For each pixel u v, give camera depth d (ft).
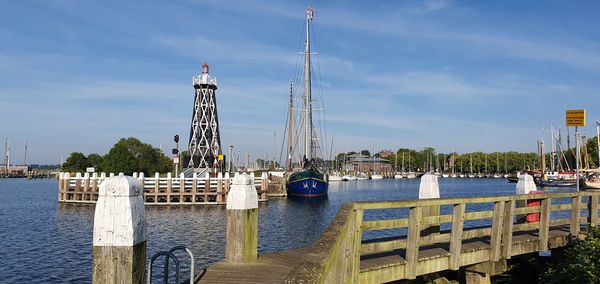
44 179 609.42
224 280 30.83
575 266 35.91
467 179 589.73
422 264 31.86
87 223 114.62
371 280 28.60
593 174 266.36
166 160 357.61
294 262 35.86
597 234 40.52
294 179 210.38
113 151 307.78
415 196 241.96
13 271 63.00
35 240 88.69
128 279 16.25
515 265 45.60
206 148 240.12
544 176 297.33
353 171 586.86
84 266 65.98
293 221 122.01
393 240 32.17
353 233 26.61
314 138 225.35
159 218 124.67
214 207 154.71
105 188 16.47
